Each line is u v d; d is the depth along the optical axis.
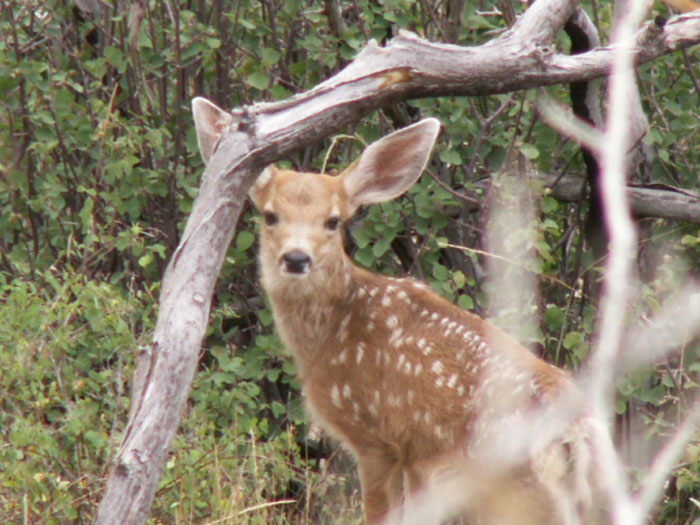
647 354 8.91
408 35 8.14
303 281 9.78
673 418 11.22
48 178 11.45
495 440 8.47
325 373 9.85
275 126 7.65
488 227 11.23
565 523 7.88
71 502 8.79
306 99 7.81
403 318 9.54
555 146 11.50
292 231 9.62
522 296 11.18
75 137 11.50
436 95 8.37
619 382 10.62
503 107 11.19
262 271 10.18
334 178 10.02
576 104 11.09
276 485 11.16
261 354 11.48
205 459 9.76
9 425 9.39
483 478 8.58
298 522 11.20
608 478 3.76
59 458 9.22
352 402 9.72
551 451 7.89
